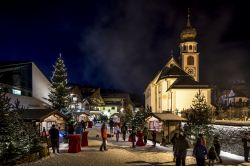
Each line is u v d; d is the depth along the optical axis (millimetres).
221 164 19484
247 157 20719
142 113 43406
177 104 60781
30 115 30438
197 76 89812
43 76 52125
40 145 21297
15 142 18781
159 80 72938
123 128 36062
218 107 61094
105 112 110062
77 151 23625
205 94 60875
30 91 46844
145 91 96500
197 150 16672
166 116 33750
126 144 31797
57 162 18781
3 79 40375
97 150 25422
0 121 18438
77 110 66438
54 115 32500
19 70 43844
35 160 19172
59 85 50000
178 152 17703
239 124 25703
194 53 90250
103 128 25375
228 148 25641
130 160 20625
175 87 61188
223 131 26844
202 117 27328
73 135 23781
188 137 27547
